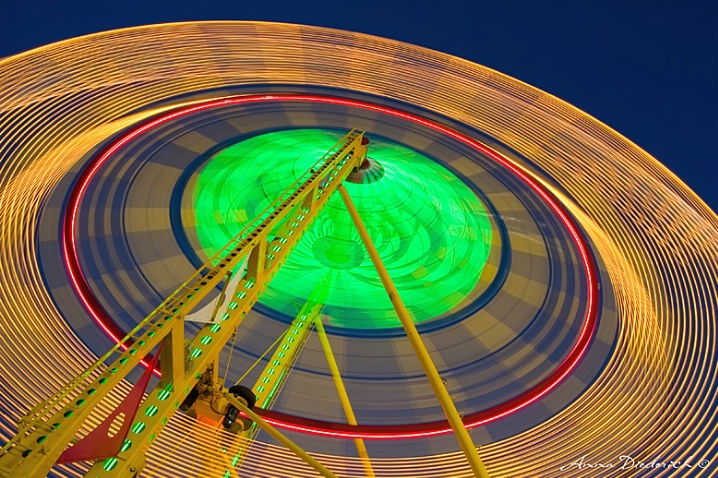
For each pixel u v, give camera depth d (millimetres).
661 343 21422
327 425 22547
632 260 24500
